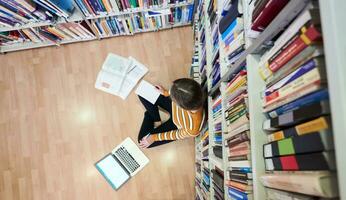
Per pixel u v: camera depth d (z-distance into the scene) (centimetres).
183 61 244
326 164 52
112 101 240
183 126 168
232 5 103
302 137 58
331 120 49
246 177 88
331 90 45
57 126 239
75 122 239
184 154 235
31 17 179
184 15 221
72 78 244
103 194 230
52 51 246
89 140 237
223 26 111
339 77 43
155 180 232
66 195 231
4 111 241
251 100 81
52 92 243
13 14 170
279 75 71
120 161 233
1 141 237
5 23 180
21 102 242
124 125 238
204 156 173
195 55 213
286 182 63
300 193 62
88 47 246
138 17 210
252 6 83
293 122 64
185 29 245
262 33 73
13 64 245
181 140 235
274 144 71
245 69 95
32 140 238
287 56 65
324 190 51
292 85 64
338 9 44
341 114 43
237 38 99
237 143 97
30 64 244
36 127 239
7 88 243
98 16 192
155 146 228
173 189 231
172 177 232
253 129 80
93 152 235
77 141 237
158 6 192
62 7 174
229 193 107
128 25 222
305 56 59
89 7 179
